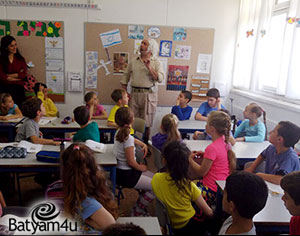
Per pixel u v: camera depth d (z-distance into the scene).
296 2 3.03
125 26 4.34
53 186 1.63
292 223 1.27
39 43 4.32
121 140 2.18
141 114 4.14
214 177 1.97
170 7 4.35
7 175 2.71
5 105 3.38
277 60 3.52
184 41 4.47
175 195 1.54
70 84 4.46
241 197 1.14
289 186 1.32
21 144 2.25
